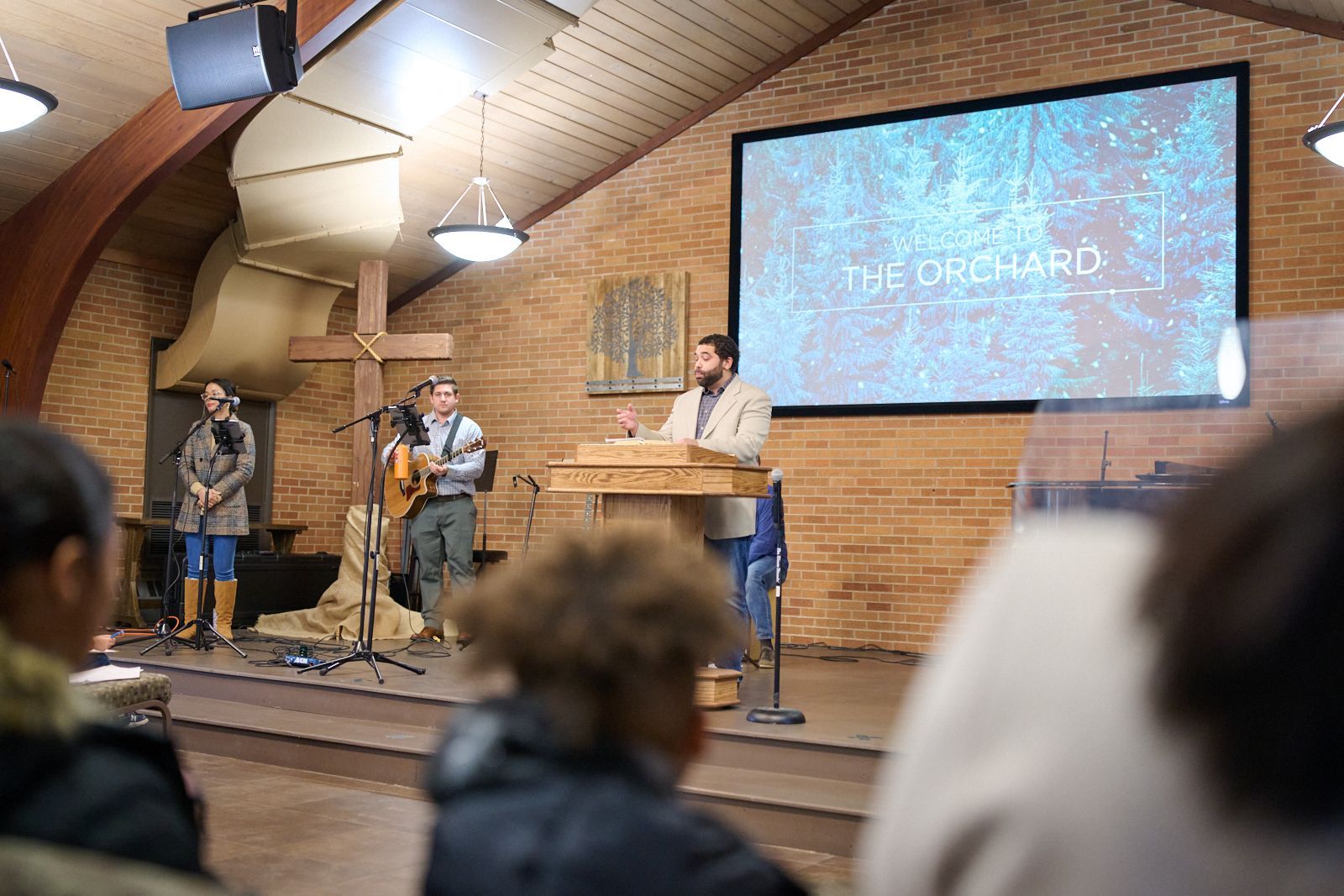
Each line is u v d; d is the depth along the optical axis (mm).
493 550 8672
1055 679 546
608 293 8312
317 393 9039
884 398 7391
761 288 7781
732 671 4805
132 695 3330
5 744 734
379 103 6648
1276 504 473
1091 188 6926
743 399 5102
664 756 834
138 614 7562
